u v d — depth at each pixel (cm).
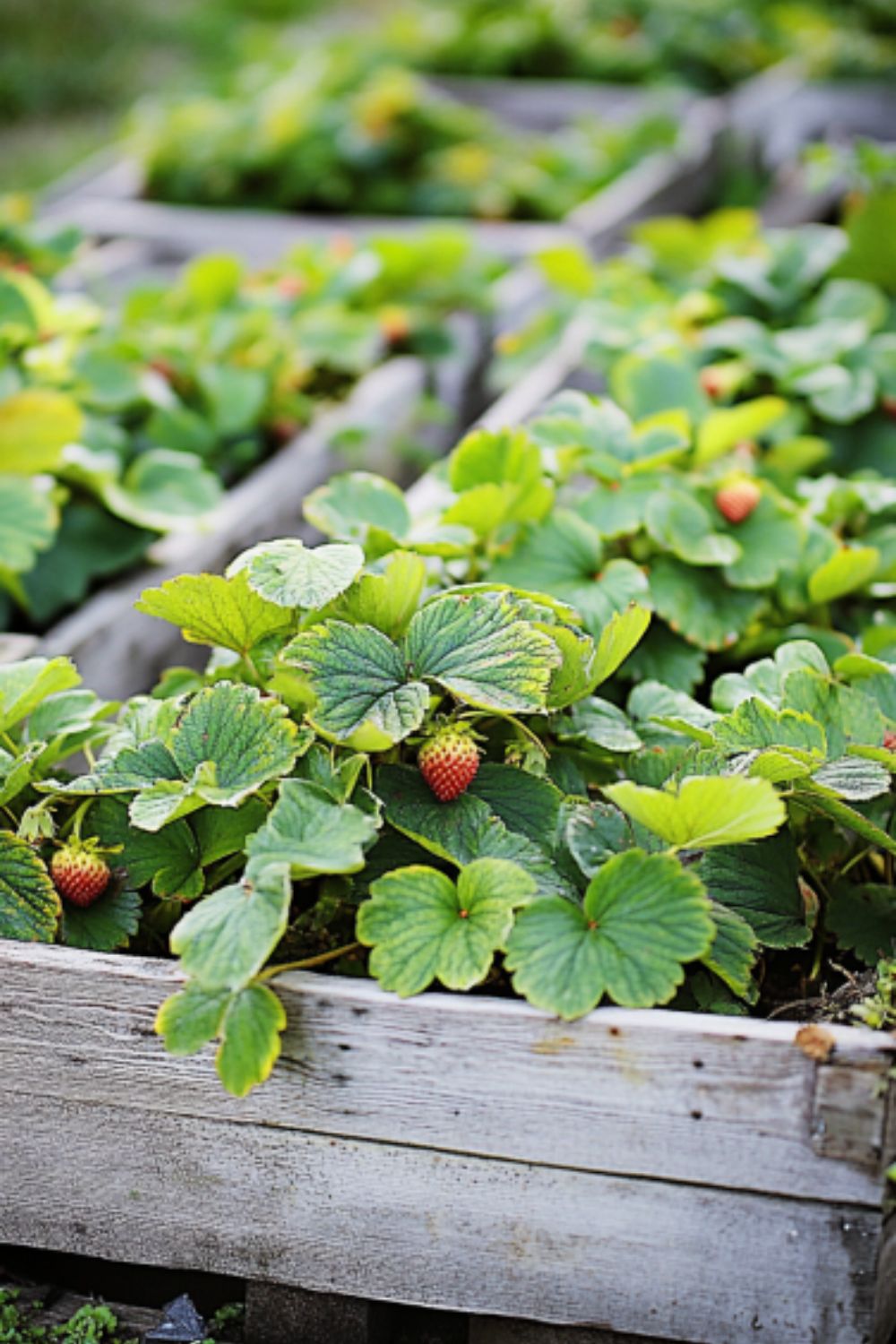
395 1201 114
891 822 126
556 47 363
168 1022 110
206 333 189
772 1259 111
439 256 223
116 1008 115
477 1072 112
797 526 142
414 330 215
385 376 201
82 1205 118
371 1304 118
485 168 291
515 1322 116
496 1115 112
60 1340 120
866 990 116
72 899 119
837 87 337
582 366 197
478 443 137
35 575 159
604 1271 113
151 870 120
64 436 155
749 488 143
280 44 426
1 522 150
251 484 174
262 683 123
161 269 272
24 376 170
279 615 120
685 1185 111
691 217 311
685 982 117
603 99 348
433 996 112
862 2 388
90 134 486
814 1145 109
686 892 111
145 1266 124
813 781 116
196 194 292
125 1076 116
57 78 519
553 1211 113
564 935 111
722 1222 111
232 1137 115
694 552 138
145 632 160
